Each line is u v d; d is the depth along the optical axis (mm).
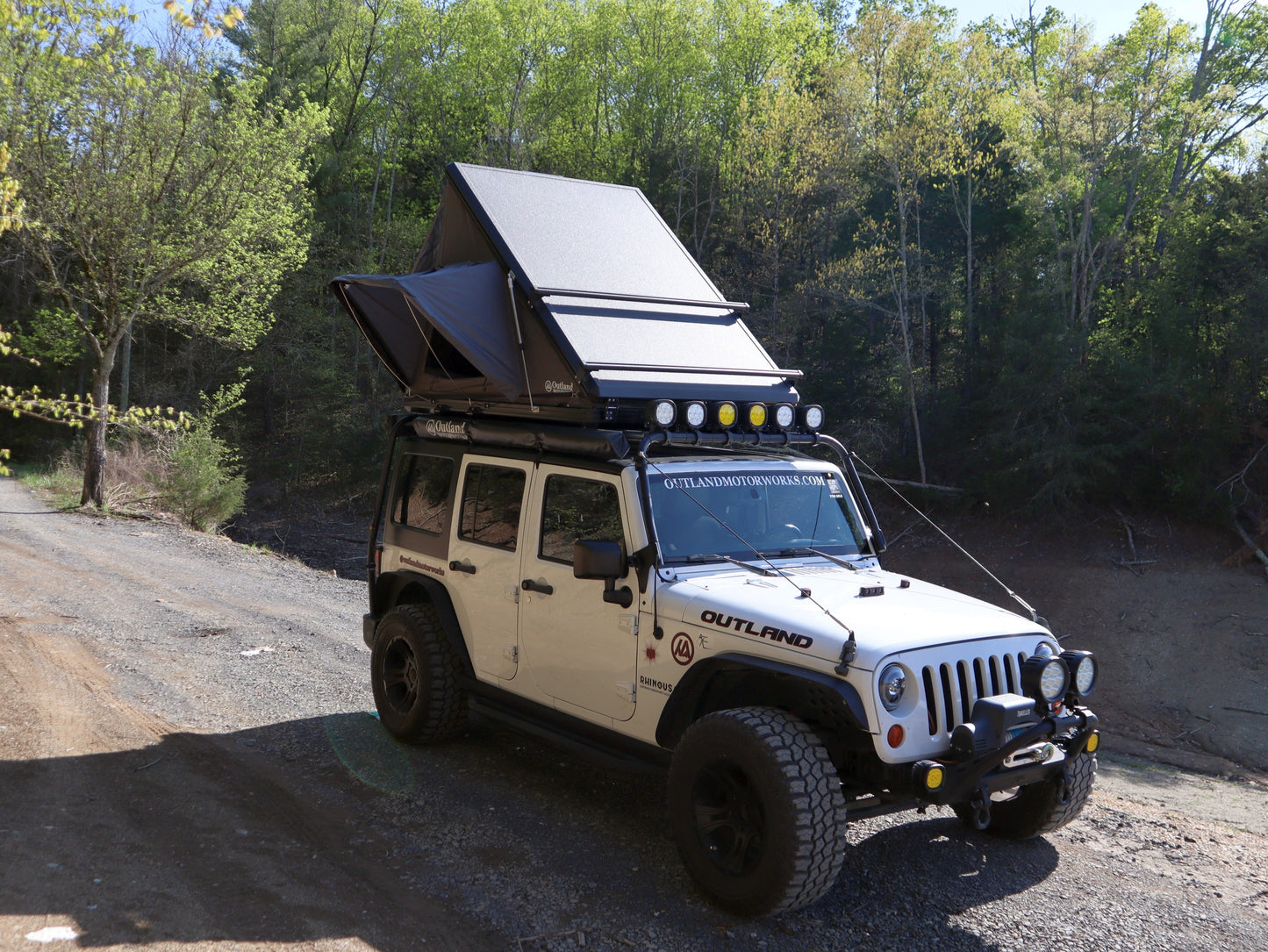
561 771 6066
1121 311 30297
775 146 32625
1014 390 29516
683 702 4652
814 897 4102
